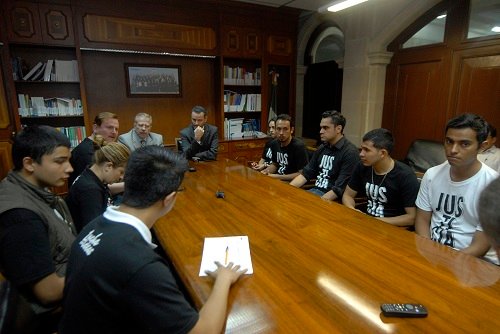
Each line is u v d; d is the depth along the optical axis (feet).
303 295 3.02
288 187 6.95
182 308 2.35
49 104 11.35
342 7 11.28
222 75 14.03
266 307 2.85
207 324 2.43
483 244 4.41
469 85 10.52
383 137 6.04
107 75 12.48
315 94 16.93
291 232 4.52
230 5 13.43
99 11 11.24
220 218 5.08
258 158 15.52
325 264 3.60
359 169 6.91
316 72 16.58
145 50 12.25
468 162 4.71
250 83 15.06
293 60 15.81
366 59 13.16
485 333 2.50
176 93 14.01
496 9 9.64
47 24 10.57
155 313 2.23
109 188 6.35
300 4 13.64
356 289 3.11
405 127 12.82
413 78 12.29
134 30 11.91
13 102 10.61
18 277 3.16
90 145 7.46
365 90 13.44
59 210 4.34
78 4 10.87
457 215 5.03
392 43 12.82
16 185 3.59
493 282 3.22
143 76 13.15
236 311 2.80
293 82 16.11
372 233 4.48
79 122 12.38
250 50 14.43
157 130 13.88
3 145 10.16
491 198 1.65
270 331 2.54
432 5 11.05
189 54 13.15
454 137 4.67
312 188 8.92
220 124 14.70
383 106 13.56
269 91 16.05
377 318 2.69
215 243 4.15
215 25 13.50
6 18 10.04
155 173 2.67
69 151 3.92
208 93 14.79
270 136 14.08
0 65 10.10
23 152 3.61
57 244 3.79
